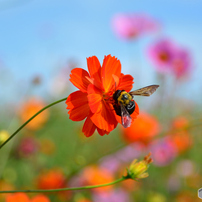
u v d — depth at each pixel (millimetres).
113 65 283
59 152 689
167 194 630
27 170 595
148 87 317
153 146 634
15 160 587
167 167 686
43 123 623
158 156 637
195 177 683
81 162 474
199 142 753
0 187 521
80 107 274
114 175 625
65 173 477
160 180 651
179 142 637
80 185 494
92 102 266
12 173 551
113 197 541
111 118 284
